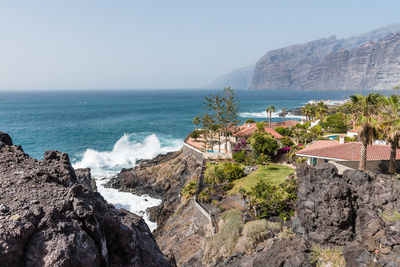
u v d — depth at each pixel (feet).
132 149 270.05
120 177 189.98
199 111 641.40
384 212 54.85
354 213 56.39
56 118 491.72
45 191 27.43
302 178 64.13
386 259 46.80
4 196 25.25
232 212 86.33
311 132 223.71
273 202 83.51
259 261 58.65
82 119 483.10
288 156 167.84
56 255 20.34
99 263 24.20
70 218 24.39
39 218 22.94
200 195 114.83
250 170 143.95
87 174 93.71
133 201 163.12
